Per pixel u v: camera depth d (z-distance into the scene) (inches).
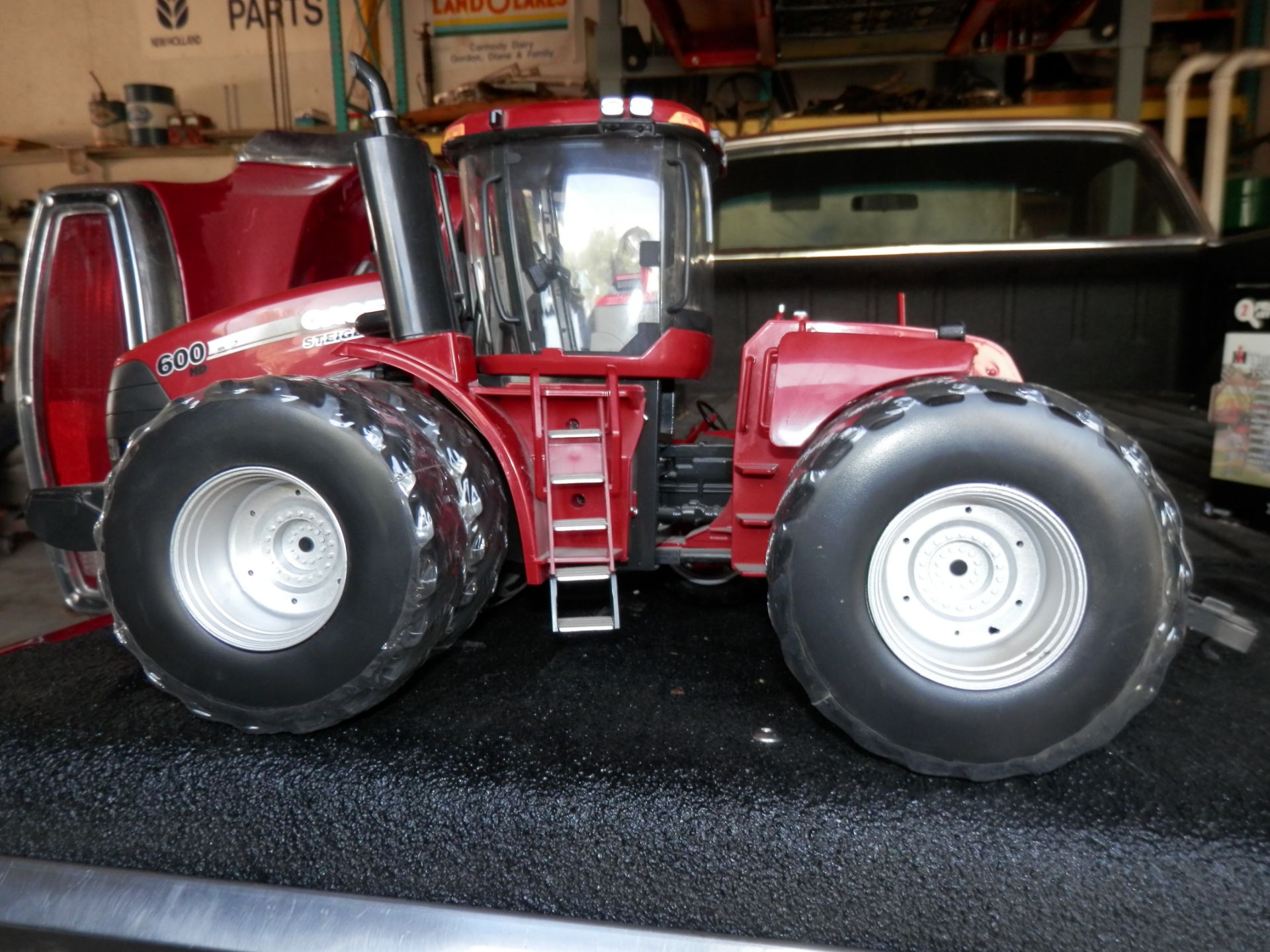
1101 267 119.5
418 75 249.4
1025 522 48.8
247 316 83.7
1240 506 94.1
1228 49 216.8
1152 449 103.1
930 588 50.5
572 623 62.0
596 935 45.4
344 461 50.7
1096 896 43.6
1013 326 123.8
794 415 56.9
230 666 53.3
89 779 53.9
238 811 51.7
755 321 129.0
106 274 103.2
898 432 47.7
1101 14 159.6
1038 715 47.1
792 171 132.4
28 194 271.4
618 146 64.9
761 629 73.7
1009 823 45.5
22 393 106.3
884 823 46.0
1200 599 59.8
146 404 86.0
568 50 244.4
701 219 71.3
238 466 52.6
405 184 60.6
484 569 58.8
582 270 67.5
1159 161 121.5
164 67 262.1
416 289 61.4
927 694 47.7
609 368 65.4
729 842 46.4
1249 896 42.5
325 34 253.9
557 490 63.6
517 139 64.2
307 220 104.8
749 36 158.7
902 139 127.6
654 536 68.7
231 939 47.6
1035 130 124.8
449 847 48.8
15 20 263.9
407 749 53.6
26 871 51.9
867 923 45.2
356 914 47.4
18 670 69.6
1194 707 58.1
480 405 62.6
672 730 55.7
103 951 49.3
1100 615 46.6
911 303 125.0
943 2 138.6
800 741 54.1
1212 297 115.0
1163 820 45.4
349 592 51.3
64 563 112.9
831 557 47.9
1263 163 223.3
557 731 55.7
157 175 263.0
